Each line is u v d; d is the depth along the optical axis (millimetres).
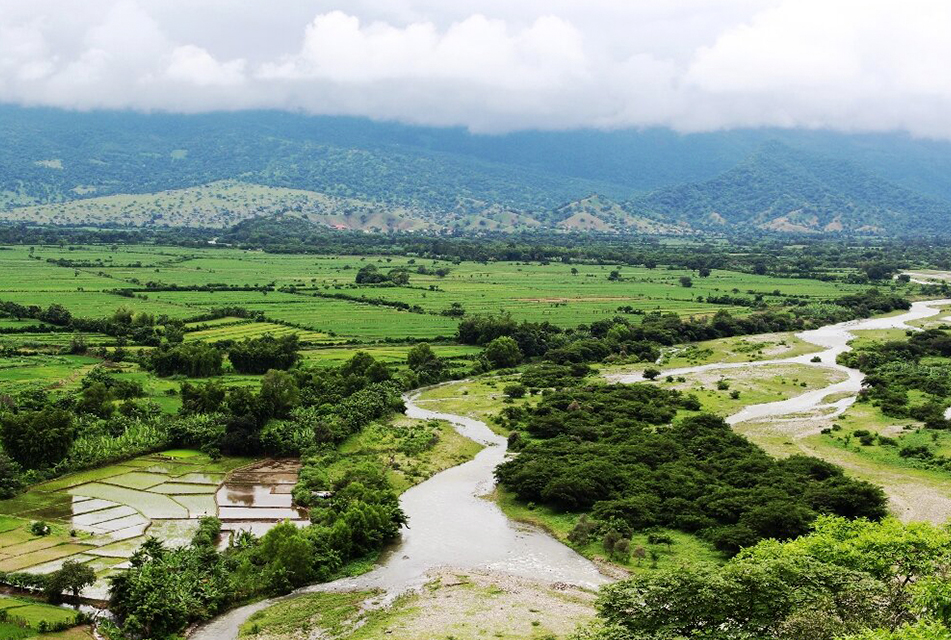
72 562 106000
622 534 121250
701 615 74188
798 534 112750
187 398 179875
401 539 123438
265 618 98625
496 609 99938
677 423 176625
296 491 139375
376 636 92688
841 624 75250
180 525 125500
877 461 153625
